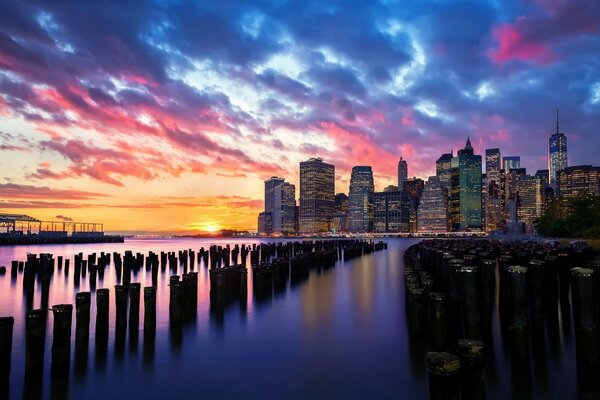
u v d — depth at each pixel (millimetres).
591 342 10297
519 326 11102
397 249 90500
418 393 9188
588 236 62938
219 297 20016
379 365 11031
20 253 69688
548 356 11273
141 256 41438
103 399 9031
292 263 31797
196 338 13812
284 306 19656
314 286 26844
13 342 13625
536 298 13414
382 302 20766
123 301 14398
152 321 14781
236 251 50969
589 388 9109
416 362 11258
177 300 16125
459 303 13953
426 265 31891
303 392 9297
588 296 10383
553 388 9141
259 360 11531
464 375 6590
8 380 9898
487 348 12078
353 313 17984
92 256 38156
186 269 38875
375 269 39156
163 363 11297
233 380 10047
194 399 8984
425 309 13781
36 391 9453
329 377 10203
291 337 13969
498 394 8875
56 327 11164
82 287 27156
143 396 9164
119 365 11125
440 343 11766
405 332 14570
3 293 24844
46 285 23375
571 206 73438
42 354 10578
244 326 15539
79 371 10672
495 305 18953
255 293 23703
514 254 24578
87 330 12609
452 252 25078
